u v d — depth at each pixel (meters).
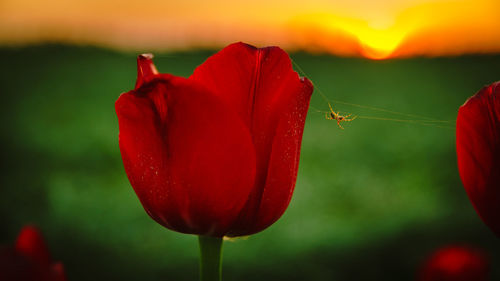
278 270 1.92
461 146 0.31
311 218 2.40
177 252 2.12
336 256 2.00
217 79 0.33
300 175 2.98
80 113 4.34
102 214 2.46
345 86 5.45
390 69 6.18
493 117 0.30
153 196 0.33
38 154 3.31
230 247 2.12
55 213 2.46
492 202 0.31
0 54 7.00
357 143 3.49
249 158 0.32
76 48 7.53
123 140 0.33
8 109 4.44
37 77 5.80
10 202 2.60
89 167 3.12
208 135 0.32
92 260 2.05
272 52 0.33
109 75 6.04
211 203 0.33
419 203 2.54
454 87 5.28
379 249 2.02
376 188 2.76
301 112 0.34
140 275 1.94
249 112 0.33
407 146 3.39
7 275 0.20
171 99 0.32
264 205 0.33
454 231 2.12
